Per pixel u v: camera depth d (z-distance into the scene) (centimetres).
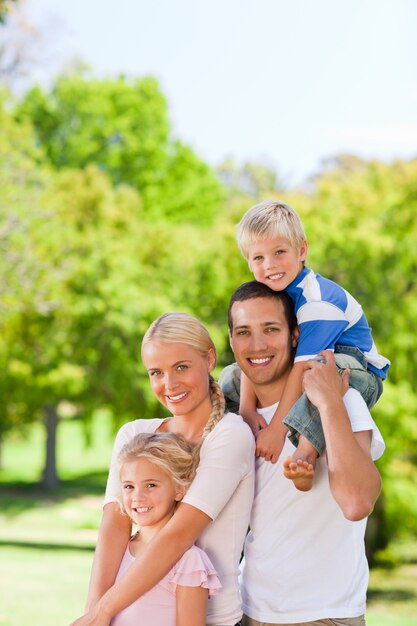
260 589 299
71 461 4150
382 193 2159
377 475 279
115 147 3438
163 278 2281
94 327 2238
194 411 312
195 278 2159
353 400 297
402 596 1731
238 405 345
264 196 2098
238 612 300
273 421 310
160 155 3472
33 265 1923
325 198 2100
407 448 2027
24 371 2398
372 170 2245
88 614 290
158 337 305
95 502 3086
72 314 2245
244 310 315
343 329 314
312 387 292
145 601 289
